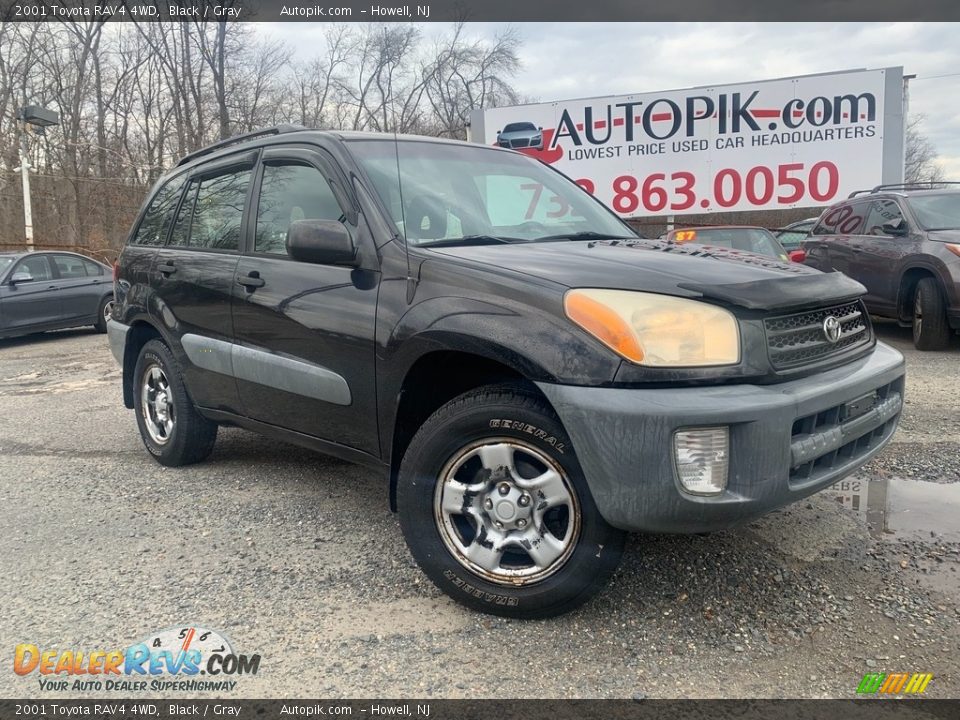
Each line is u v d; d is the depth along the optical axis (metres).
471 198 3.62
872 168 14.81
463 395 2.82
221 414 4.22
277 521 3.81
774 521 3.55
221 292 3.94
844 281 3.00
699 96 15.50
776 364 2.55
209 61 33.47
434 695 2.35
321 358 3.32
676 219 18.59
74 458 5.11
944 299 7.86
